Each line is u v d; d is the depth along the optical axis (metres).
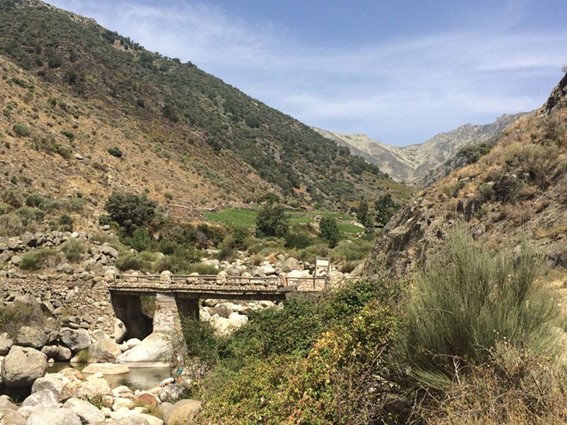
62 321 30.17
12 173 62.44
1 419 13.34
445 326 7.51
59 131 83.00
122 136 98.06
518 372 6.60
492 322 7.28
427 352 7.61
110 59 145.12
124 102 122.75
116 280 31.50
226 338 19.06
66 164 73.06
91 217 59.53
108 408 16.66
